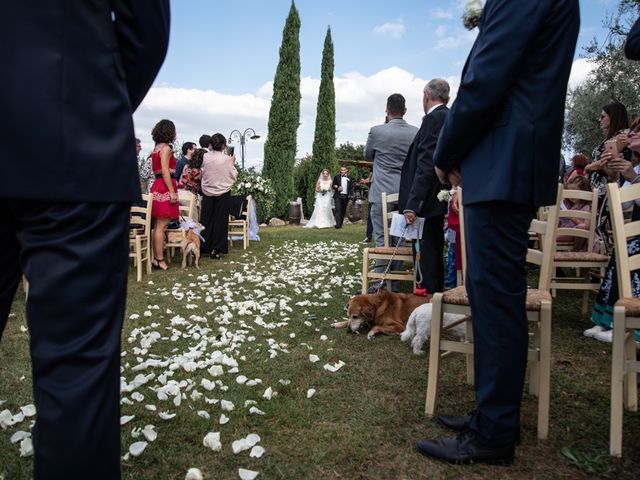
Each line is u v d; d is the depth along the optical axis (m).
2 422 2.33
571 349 3.52
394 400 2.70
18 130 1.12
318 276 6.68
